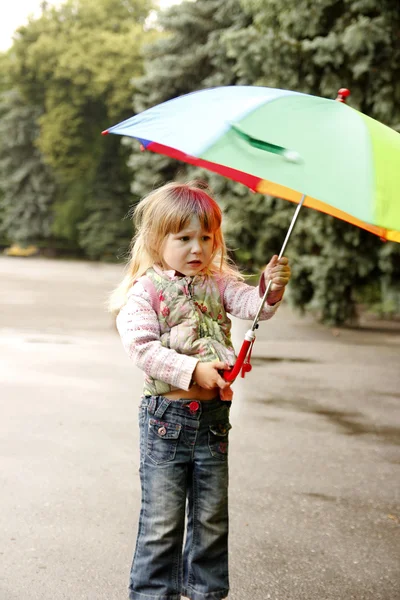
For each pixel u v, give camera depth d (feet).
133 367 29.12
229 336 9.48
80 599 10.41
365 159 7.48
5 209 175.32
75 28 150.10
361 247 42.16
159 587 8.95
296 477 16.35
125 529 12.91
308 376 29.01
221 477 9.09
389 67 37.55
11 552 11.76
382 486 16.07
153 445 9.00
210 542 9.10
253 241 47.73
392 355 35.37
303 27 39.17
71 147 155.12
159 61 78.02
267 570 11.62
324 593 10.96
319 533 13.23
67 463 16.42
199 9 77.51
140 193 77.46
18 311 48.16
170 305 9.05
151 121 8.50
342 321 45.70
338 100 8.67
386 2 36.65
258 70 43.34
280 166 7.32
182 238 9.10
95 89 146.72
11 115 166.09
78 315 47.24
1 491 14.44
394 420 22.33
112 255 154.30
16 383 25.09
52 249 171.42
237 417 21.65
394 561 12.19
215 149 7.58
